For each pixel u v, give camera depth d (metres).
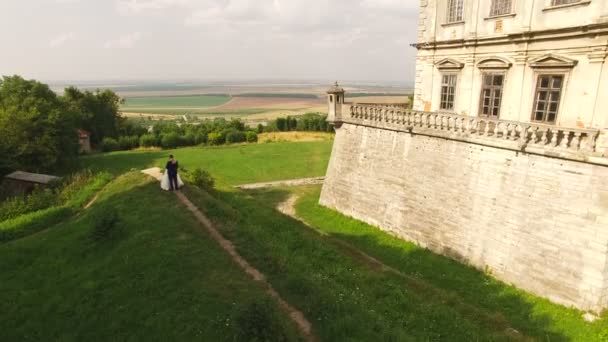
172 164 20.11
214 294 10.89
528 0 17.50
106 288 12.34
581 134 14.27
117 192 21.31
